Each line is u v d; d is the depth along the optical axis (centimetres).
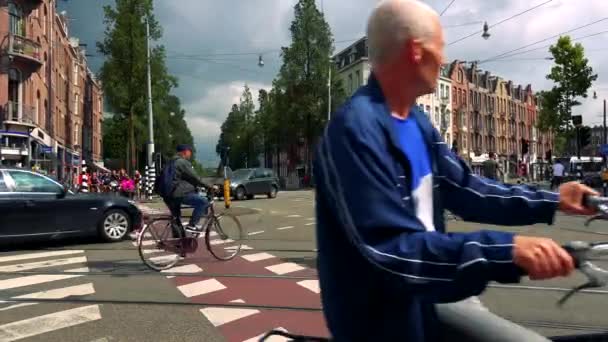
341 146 136
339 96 5303
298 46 5256
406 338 140
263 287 687
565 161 4422
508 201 174
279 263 860
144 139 4422
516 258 120
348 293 140
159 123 6919
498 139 8594
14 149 3200
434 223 158
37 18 3541
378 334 139
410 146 152
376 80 153
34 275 789
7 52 3166
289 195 3466
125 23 3328
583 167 4681
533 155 9719
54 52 4438
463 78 7725
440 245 124
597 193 171
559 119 3238
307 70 5300
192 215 863
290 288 679
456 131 7444
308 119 5291
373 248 127
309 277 743
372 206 129
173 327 517
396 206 130
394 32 147
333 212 139
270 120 5750
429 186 156
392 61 148
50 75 4184
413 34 146
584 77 3192
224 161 2086
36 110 3509
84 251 1047
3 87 3167
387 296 140
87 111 7044
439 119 7119
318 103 5225
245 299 624
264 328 512
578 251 125
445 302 132
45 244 1174
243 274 774
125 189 3259
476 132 7956
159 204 2789
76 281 741
